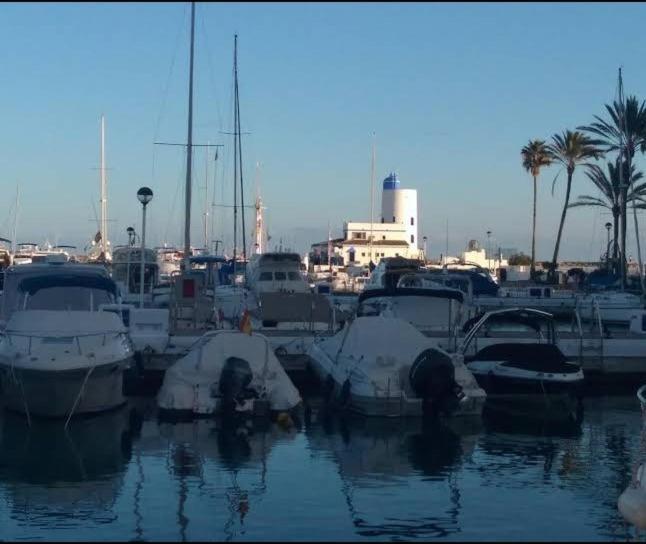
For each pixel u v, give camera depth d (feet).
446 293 79.97
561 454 53.83
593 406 71.00
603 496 43.98
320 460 51.67
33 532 38.09
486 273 161.38
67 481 46.52
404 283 118.62
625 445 56.44
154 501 42.80
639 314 90.22
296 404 64.34
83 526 38.91
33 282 72.38
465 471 49.32
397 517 40.29
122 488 45.14
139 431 58.85
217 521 39.55
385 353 67.15
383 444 56.18
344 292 160.25
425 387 63.21
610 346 79.30
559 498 43.60
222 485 45.73
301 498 43.34
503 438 58.34
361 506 42.04
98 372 61.05
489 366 70.28
